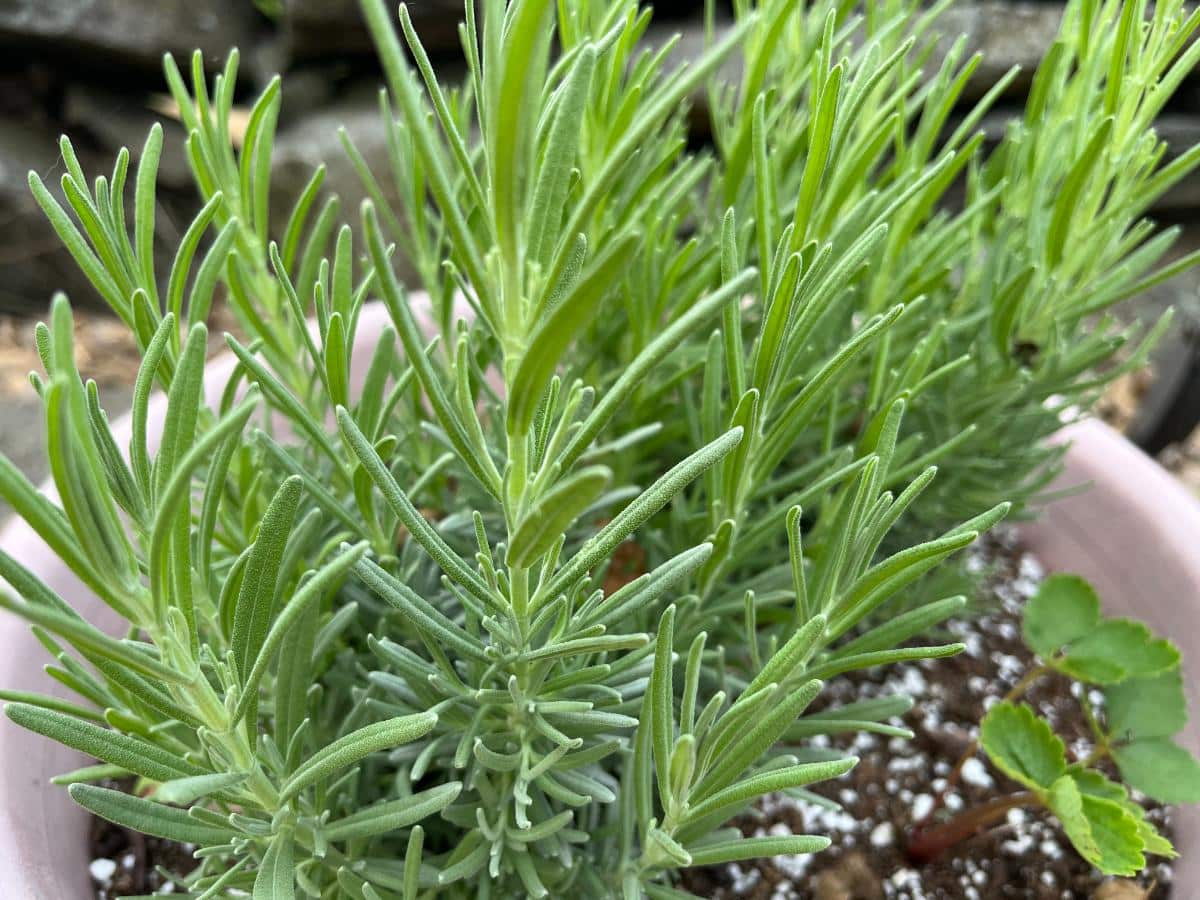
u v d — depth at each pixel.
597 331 0.26
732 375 0.17
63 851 0.22
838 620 0.16
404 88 0.09
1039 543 0.35
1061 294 0.25
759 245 0.18
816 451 0.29
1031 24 0.59
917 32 0.21
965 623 0.33
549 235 0.11
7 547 0.24
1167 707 0.26
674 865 0.17
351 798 0.19
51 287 0.69
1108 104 0.21
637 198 0.22
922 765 0.28
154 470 0.12
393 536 0.21
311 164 0.61
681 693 0.22
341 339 0.16
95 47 0.62
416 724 0.12
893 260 0.24
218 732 0.13
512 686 0.16
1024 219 0.26
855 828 0.27
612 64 0.20
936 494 0.28
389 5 0.56
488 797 0.18
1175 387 0.48
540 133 0.13
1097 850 0.22
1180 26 0.21
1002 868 0.26
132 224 0.63
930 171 0.17
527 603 0.14
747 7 0.22
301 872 0.18
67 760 0.23
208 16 0.63
